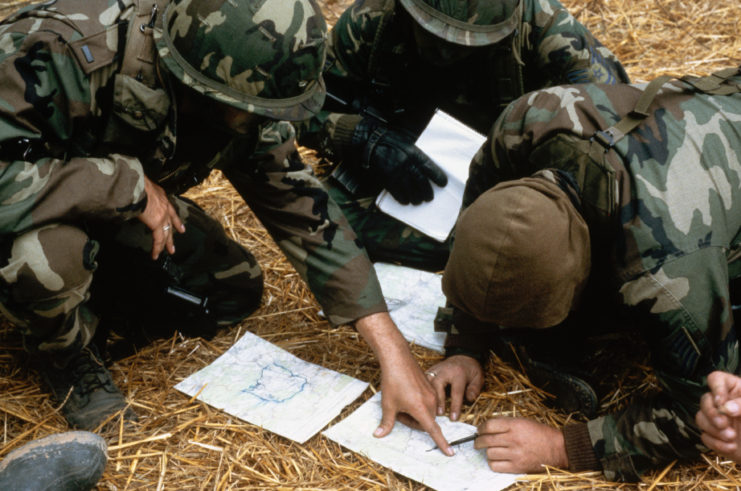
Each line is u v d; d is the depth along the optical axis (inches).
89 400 83.1
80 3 70.8
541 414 85.7
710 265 63.1
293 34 69.4
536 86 114.7
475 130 116.8
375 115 115.1
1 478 66.9
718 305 63.4
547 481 76.0
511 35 103.8
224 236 97.1
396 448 79.1
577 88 73.3
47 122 69.0
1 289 72.8
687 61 155.3
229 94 70.2
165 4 72.4
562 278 63.4
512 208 62.2
